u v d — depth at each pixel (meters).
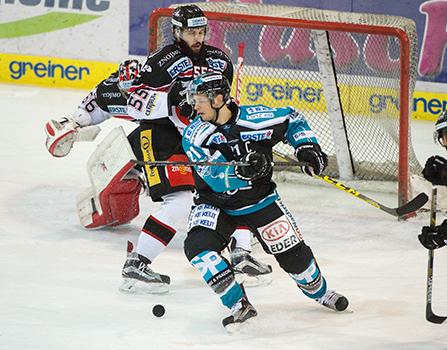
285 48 23.92
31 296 12.93
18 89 29.80
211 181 11.39
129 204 16.23
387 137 19.78
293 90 23.81
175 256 15.13
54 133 16.25
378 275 14.23
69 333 11.50
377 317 12.27
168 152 14.42
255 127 11.38
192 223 11.76
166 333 11.56
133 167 15.62
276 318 12.16
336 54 20.17
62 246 15.47
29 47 30.28
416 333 11.67
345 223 17.19
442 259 15.11
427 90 27.17
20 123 25.45
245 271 13.62
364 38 19.88
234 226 11.88
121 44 29.59
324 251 15.48
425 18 26.70
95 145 23.64
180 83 14.10
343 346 11.17
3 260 14.58
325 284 12.27
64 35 29.94
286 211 11.80
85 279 13.76
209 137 11.38
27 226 16.55
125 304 12.67
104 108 16.05
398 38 17.62
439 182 10.73
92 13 29.58
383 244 15.93
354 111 20.16
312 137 11.71
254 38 23.88
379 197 19.14
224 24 23.80
